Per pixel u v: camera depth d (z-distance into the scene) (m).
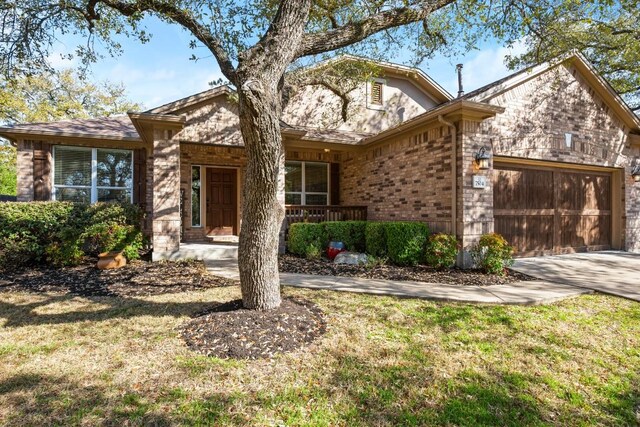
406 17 4.74
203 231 10.93
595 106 8.98
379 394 2.61
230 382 2.73
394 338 3.55
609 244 9.72
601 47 11.12
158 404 2.44
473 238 7.04
